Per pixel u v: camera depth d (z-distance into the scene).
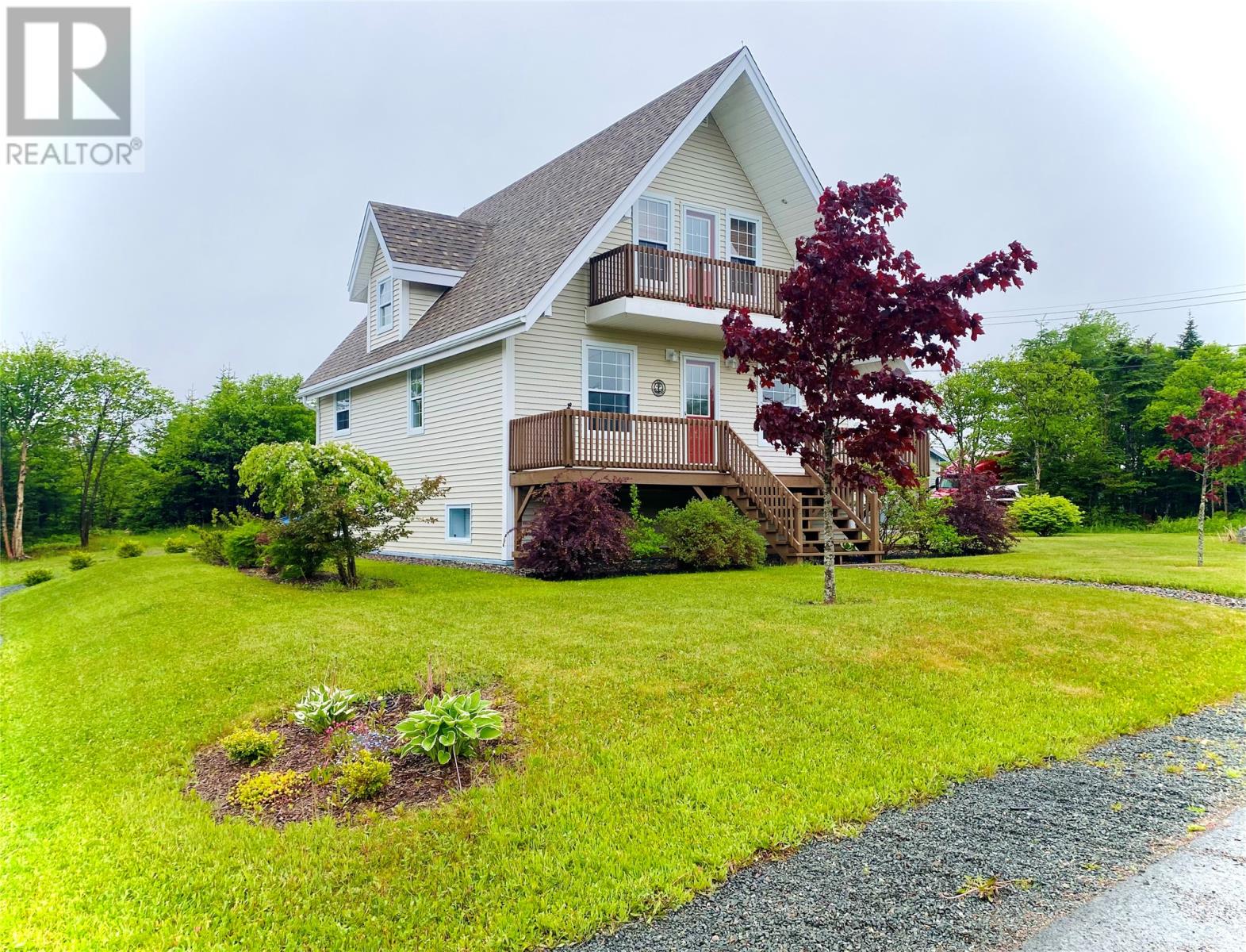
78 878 3.78
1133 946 3.11
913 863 3.78
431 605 9.93
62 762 5.57
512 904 3.44
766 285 16.09
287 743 5.44
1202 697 6.52
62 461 30.97
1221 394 13.78
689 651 7.21
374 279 19.94
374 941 3.19
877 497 15.29
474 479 15.62
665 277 14.75
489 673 6.62
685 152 16.70
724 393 17.39
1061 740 5.44
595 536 12.19
